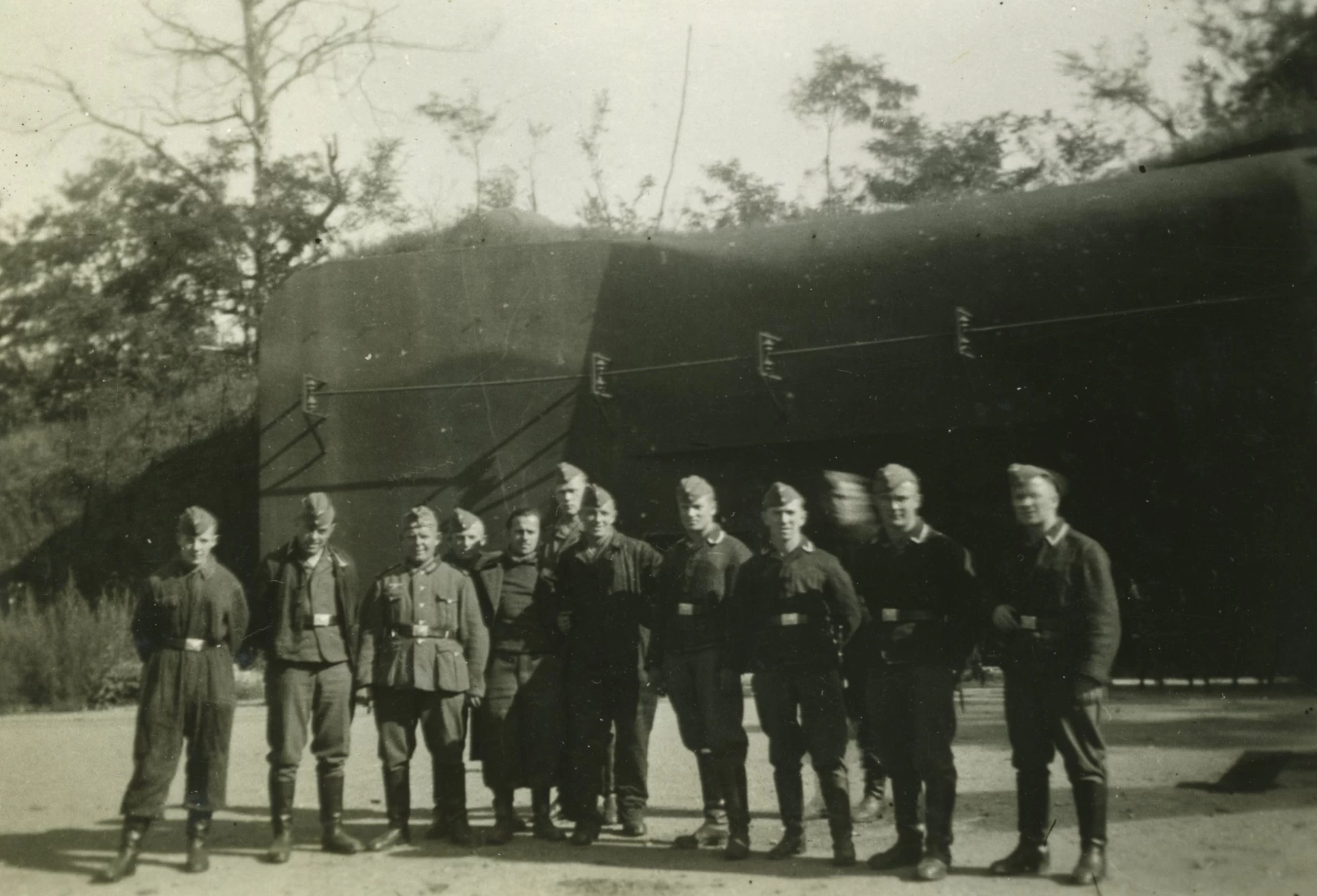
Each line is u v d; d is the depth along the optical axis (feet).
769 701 20.06
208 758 20.01
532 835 22.61
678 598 21.68
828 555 20.30
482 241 48.49
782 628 19.97
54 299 86.94
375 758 33.45
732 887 17.94
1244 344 34.30
